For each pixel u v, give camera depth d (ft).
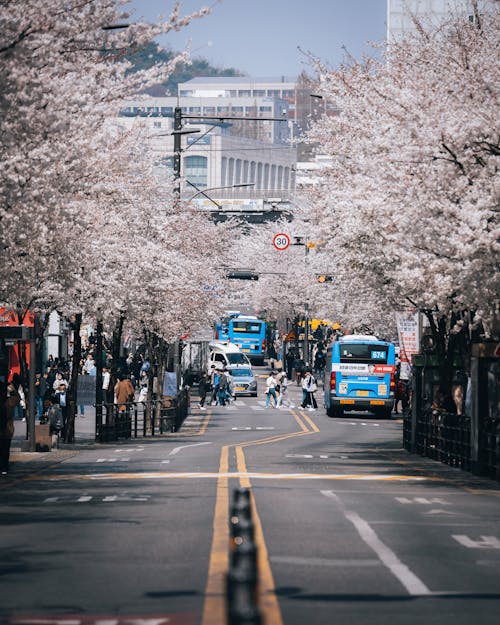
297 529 86.43
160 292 251.60
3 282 145.07
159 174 279.08
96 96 125.70
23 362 207.31
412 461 179.52
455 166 132.36
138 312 247.50
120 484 130.00
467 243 127.95
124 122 199.52
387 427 299.58
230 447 208.74
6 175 111.45
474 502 112.27
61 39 106.83
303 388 387.14
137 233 229.25
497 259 125.90
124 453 190.90
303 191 215.10
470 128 127.13
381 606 55.62
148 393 265.13
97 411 224.53
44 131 113.91
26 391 207.72
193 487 124.77
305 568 67.36
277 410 380.58
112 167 184.03
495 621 52.37
